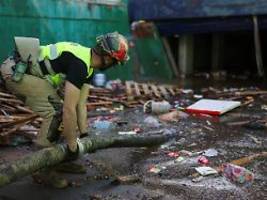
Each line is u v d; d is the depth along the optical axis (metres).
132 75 12.17
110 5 11.50
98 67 3.81
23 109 6.30
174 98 9.22
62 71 3.76
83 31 10.72
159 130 6.26
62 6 10.07
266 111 7.73
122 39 3.74
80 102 4.19
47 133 3.99
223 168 4.57
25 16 9.16
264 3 11.57
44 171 4.12
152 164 4.80
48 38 9.77
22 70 3.80
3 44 8.70
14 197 3.87
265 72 14.48
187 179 4.34
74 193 3.99
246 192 4.01
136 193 4.00
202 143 5.64
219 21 12.53
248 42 16.30
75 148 3.91
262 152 5.23
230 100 8.80
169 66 13.48
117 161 4.89
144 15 13.02
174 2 12.65
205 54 15.23
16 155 5.02
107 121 6.66
